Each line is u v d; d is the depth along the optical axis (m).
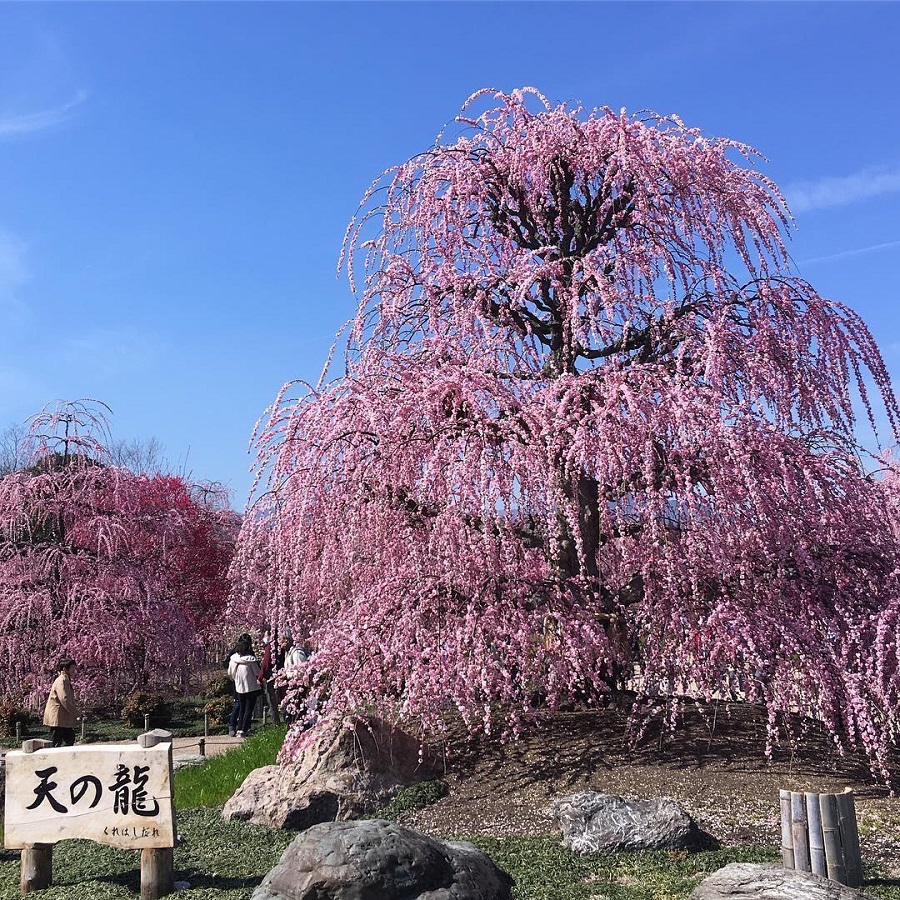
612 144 9.30
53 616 16.52
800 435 8.98
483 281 9.30
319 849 4.79
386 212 9.99
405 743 8.11
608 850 6.01
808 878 4.71
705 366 8.38
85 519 17.09
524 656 8.11
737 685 8.17
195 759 12.40
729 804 6.95
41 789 5.91
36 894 5.94
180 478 20.78
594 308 8.70
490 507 7.91
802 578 8.40
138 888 5.95
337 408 8.62
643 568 8.38
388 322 9.77
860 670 7.77
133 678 17.34
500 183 9.78
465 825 6.98
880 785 7.35
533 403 8.41
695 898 4.87
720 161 9.50
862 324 9.38
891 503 9.40
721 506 7.97
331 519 8.62
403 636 7.99
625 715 9.03
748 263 9.61
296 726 8.15
